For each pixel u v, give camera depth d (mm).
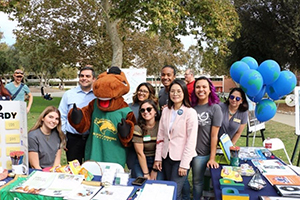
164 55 24656
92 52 16406
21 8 7145
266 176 2613
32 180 2217
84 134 3504
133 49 17750
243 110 3375
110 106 2914
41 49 16188
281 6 15203
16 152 2391
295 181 2484
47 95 21453
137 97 3748
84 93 3641
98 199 1957
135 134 2912
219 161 3066
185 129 2859
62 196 1980
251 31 16328
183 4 8320
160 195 2055
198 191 3156
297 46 15727
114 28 8656
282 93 3605
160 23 6559
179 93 2846
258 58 18047
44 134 2850
